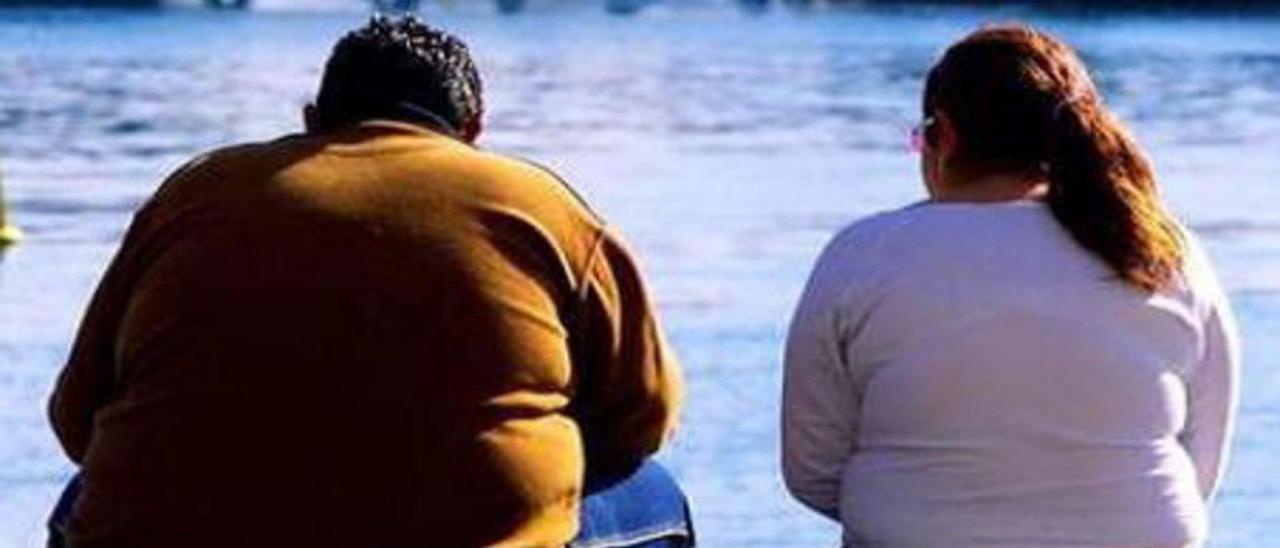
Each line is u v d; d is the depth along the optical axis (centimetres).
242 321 402
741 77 4547
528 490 404
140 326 409
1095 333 435
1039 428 435
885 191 2364
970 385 436
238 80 4322
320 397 400
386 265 404
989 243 438
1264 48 5931
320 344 401
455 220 408
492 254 407
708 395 1193
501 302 405
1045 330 434
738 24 7712
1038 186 446
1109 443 436
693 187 2378
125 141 2944
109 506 407
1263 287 1659
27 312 1469
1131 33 6906
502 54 5475
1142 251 436
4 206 1869
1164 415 439
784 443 459
